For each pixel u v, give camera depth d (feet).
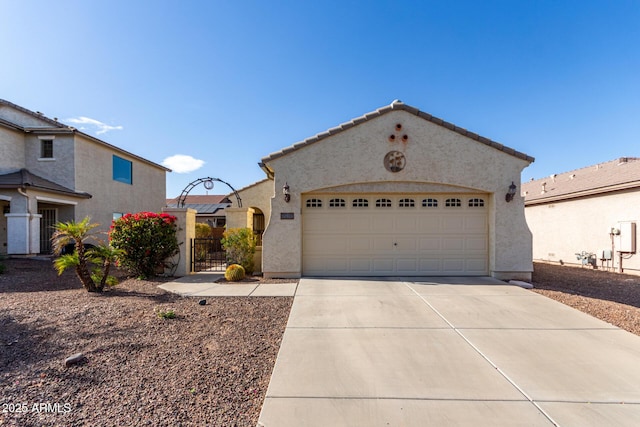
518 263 33.24
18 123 58.29
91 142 62.03
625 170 48.60
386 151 33.55
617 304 23.76
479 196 34.47
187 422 10.25
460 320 20.04
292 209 33.65
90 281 26.48
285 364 14.12
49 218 58.29
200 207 104.22
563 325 19.11
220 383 12.58
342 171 33.65
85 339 16.29
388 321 19.86
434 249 34.60
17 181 48.70
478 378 13.00
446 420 10.40
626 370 13.64
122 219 33.06
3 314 19.93
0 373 12.90
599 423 10.27
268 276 33.45
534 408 11.03
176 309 21.76
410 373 13.39
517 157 33.37
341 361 14.46
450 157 33.40
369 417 10.54
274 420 10.34
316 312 21.65
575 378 12.98
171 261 35.29
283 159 33.71
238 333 17.69
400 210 34.65
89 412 10.61
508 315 21.02
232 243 36.45
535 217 59.62
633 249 41.27
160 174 89.10
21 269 38.32
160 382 12.51
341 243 34.65
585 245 48.73
